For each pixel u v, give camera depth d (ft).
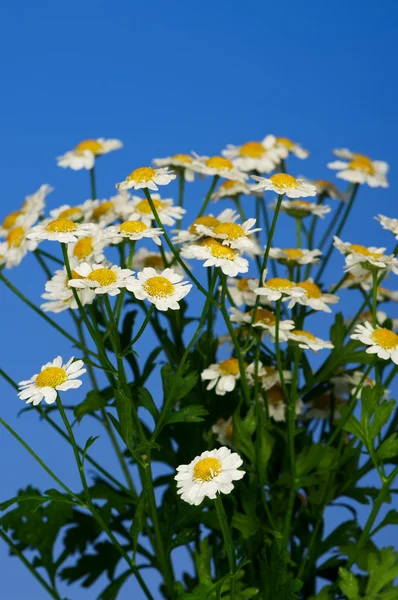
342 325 2.31
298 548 2.31
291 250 2.29
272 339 2.20
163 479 2.43
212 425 2.33
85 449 2.09
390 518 2.21
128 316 2.34
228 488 1.99
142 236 2.12
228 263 2.07
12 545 2.32
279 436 2.33
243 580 2.30
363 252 2.22
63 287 2.17
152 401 2.15
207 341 2.33
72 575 2.42
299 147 2.60
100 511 2.29
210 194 2.34
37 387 2.06
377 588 2.18
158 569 2.40
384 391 2.23
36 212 2.35
